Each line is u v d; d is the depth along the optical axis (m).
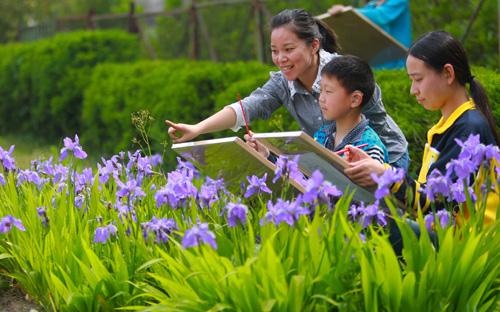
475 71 8.15
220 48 17.03
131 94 14.00
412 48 5.45
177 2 21.77
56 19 21.67
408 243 4.57
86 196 6.26
